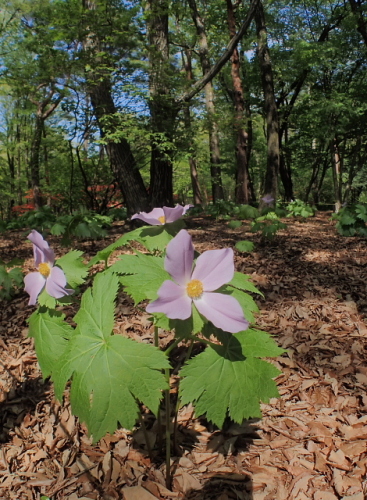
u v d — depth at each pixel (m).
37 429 2.29
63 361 1.39
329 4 17.56
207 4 17.52
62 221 9.47
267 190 13.87
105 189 12.16
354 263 5.77
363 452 1.96
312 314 3.83
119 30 8.65
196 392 1.35
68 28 8.39
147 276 1.40
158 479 1.84
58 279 1.48
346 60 16.59
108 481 1.85
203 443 2.07
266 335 1.51
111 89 8.78
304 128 18.84
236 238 8.05
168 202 9.67
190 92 9.52
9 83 9.97
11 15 12.88
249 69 19.53
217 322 1.18
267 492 1.75
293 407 2.37
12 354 3.24
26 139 19.95
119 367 1.30
